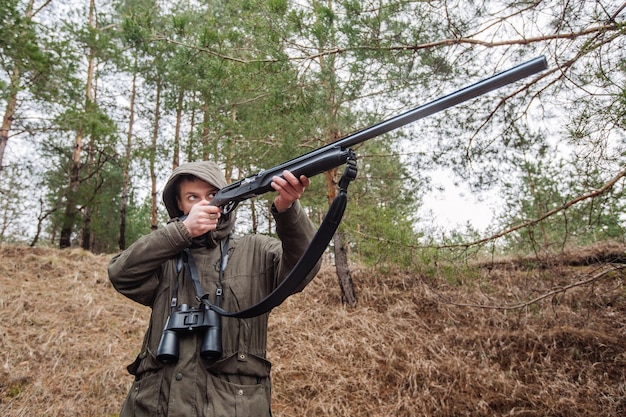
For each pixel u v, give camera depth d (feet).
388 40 15.10
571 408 14.52
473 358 18.34
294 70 17.06
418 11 14.60
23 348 18.07
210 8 38.99
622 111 10.85
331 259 32.37
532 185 15.61
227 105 22.17
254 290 5.98
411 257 16.60
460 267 16.30
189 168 6.61
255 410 5.18
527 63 4.42
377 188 26.35
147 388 5.29
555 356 17.46
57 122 29.81
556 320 19.19
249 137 21.86
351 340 19.99
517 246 16.19
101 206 46.24
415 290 23.77
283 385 17.08
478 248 15.67
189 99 37.17
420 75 16.16
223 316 5.57
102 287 25.90
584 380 16.08
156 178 44.27
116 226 55.16
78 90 32.63
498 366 17.66
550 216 14.56
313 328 21.65
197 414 4.97
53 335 19.30
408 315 22.17
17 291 22.75
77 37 35.88
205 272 5.97
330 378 17.52
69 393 15.78
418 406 15.75
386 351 19.06
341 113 20.90
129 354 18.72
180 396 5.05
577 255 21.91
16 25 26.09
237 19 19.42
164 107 41.42
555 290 15.92
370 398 16.53
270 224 35.96
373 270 24.63
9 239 37.35
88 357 18.10
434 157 17.02
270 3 15.90
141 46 18.63
